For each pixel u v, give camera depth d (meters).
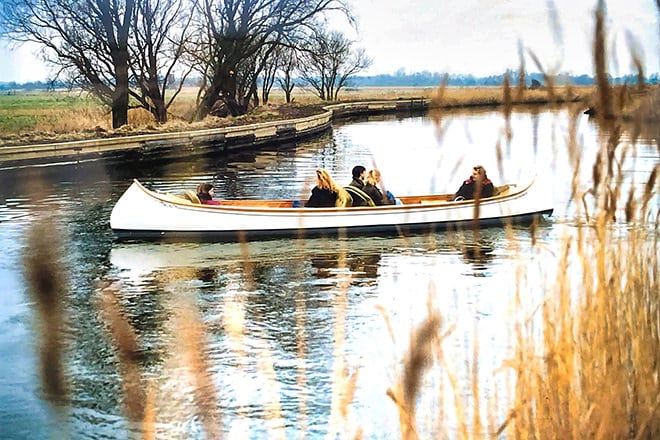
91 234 11.29
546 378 2.62
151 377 5.29
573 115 2.43
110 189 16.19
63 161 18.12
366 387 5.00
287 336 6.33
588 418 2.40
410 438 2.12
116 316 1.90
